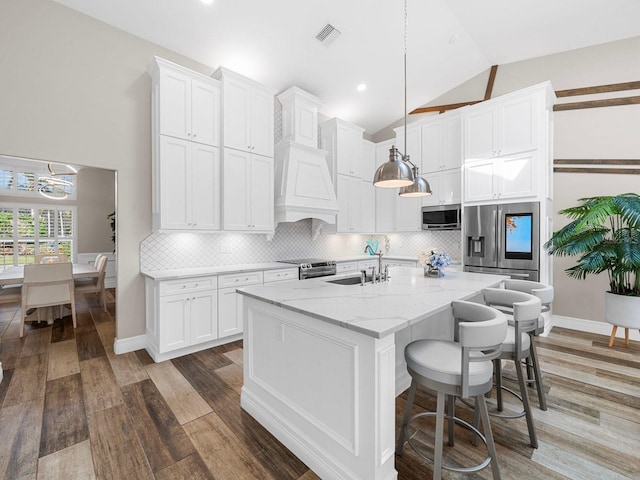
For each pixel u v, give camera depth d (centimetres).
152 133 329
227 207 351
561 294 407
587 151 390
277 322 189
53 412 212
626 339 338
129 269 321
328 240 550
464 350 130
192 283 312
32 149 264
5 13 253
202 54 354
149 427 196
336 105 514
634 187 365
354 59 410
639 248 300
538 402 228
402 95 505
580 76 395
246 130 368
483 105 402
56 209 674
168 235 349
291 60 392
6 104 253
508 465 165
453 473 160
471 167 413
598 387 249
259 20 324
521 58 434
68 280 395
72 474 158
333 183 503
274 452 175
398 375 236
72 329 397
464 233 421
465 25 375
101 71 299
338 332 149
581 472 160
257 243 439
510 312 226
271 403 194
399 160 244
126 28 310
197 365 289
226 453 174
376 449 135
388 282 252
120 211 314
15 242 636
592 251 329
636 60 363
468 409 219
